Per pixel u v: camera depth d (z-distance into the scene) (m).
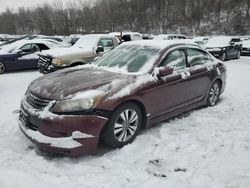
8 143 4.22
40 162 3.63
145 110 4.36
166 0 64.06
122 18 62.44
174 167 3.61
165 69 4.54
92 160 3.75
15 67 11.82
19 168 3.47
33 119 3.75
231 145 4.18
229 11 58.38
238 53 19.45
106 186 3.16
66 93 3.72
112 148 4.09
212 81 5.90
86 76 4.32
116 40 11.55
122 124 4.04
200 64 5.67
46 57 9.12
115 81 4.09
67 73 4.58
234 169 3.51
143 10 63.53
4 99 7.07
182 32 55.88
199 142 4.27
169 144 4.20
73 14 63.81
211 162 3.69
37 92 3.92
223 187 3.13
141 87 4.23
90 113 3.66
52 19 63.84
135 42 5.49
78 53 9.20
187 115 5.49
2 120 5.24
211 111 5.78
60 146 3.54
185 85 5.08
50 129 3.57
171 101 4.85
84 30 62.12
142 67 4.61
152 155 3.90
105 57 5.38
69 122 3.56
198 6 59.50
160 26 59.78
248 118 5.38
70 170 3.50
